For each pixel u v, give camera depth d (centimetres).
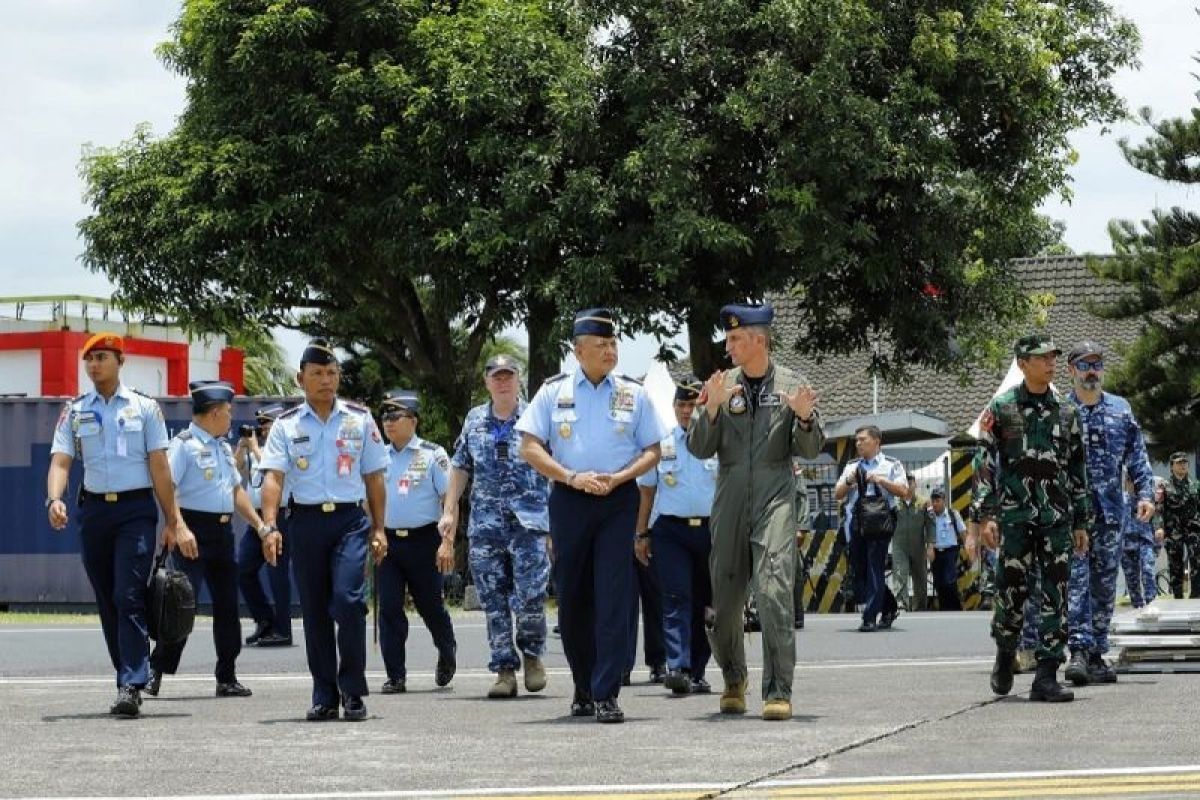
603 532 1195
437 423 4275
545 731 1141
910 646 2053
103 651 2105
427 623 1557
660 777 905
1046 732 1080
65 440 1288
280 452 1248
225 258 3962
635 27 3875
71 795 865
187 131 4075
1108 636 1497
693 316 3809
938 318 4088
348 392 5653
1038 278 6031
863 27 3694
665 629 1424
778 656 1177
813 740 1056
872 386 5588
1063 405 1305
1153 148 4816
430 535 1541
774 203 3766
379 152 3847
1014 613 1312
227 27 3962
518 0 3962
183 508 1490
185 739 1116
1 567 3278
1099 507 1435
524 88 3856
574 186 3656
